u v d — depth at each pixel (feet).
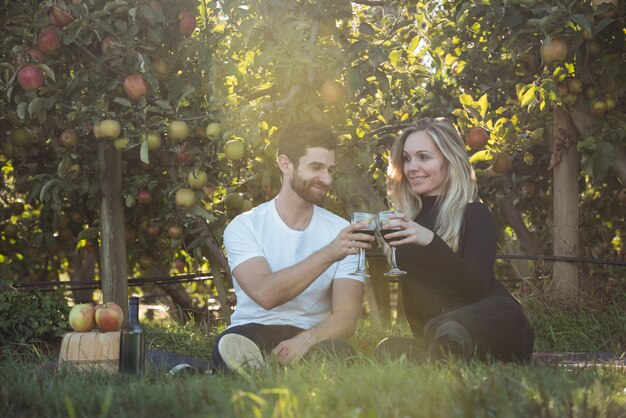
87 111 16.44
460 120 19.21
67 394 8.71
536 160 22.45
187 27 16.51
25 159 18.52
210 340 17.30
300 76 16.55
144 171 18.84
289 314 12.07
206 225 18.30
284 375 9.02
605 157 18.53
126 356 11.64
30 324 16.81
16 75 16.22
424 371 8.79
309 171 11.81
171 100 17.28
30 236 22.88
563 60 17.65
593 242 23.54
